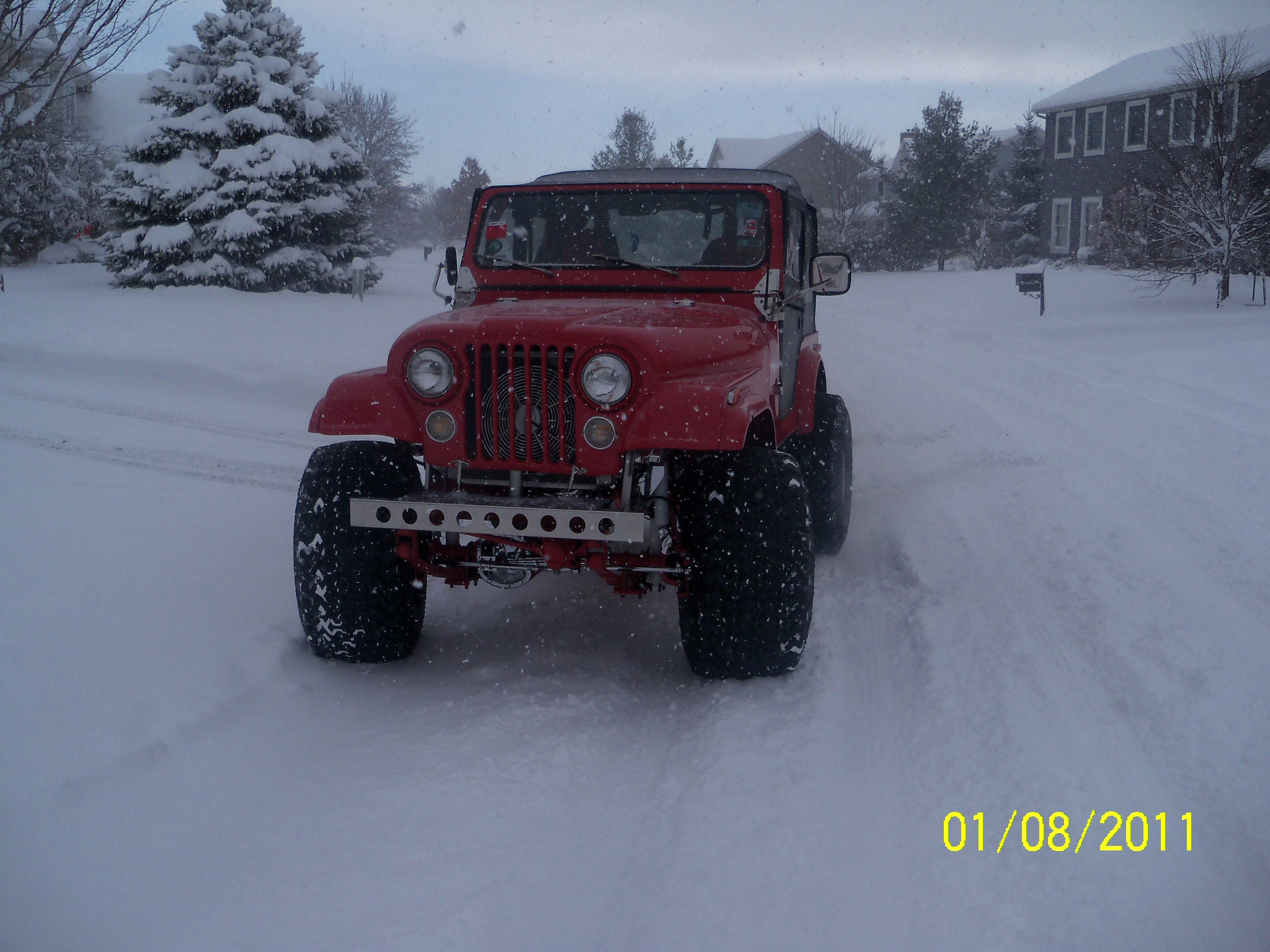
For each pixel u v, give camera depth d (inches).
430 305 744.3
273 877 93.7
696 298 166.7
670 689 143.0
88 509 221.5
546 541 130.6
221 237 729.6
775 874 93.3
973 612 160.1
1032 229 1493.6
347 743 122.8
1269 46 952.9
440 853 98.3
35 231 999.0
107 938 84.0
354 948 83.4
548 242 172.6
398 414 128.0
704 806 105.0
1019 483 245.6
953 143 1469.0
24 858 93.1
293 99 768.3
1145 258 749.3
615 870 97.7
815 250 210.8
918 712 128.1
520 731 125.3
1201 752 114.2
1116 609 159.5
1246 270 690.8
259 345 478.0
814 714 125.8
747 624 132.3
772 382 160.4
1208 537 194.4
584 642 160.1
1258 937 84.4
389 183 1898.4
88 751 110.8
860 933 85.4
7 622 149.7
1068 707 126.0
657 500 131.0
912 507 229.0
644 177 174.7
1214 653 140.6
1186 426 296.5
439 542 142.7
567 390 123.9
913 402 376.5
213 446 296.0
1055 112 1334.9
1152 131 1144.2
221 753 116.7
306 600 140.3
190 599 165.2
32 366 420.2
